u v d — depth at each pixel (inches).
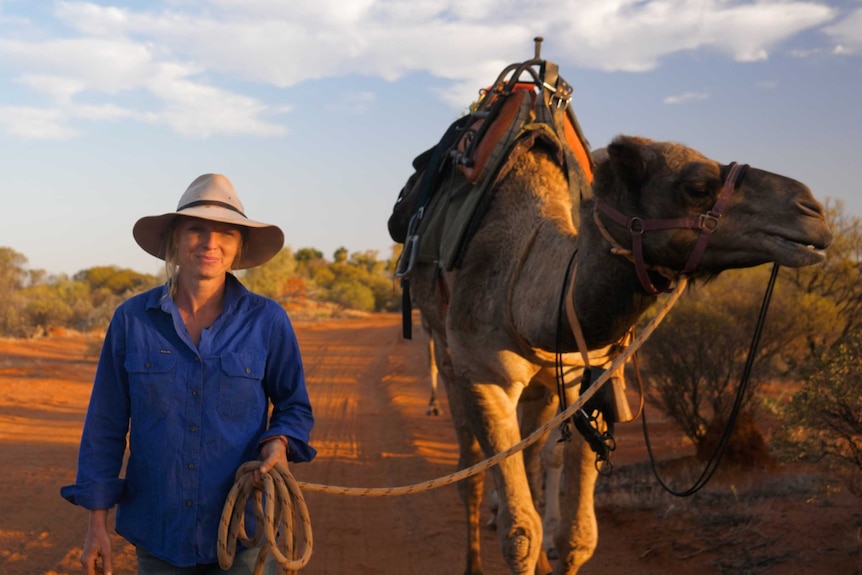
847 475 277.9
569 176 208.5
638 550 283.6
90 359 1160.2
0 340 1421.0
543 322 185.8
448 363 257.6
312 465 448.1
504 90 231.6
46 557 289.1
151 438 131.6
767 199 149.1
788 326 476.7
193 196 137.6
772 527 283.4
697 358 392.8
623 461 409.1
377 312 3447.3
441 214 240.2
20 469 430.9
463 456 264.8
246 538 130.8
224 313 136.7
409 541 313.1
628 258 162.7
